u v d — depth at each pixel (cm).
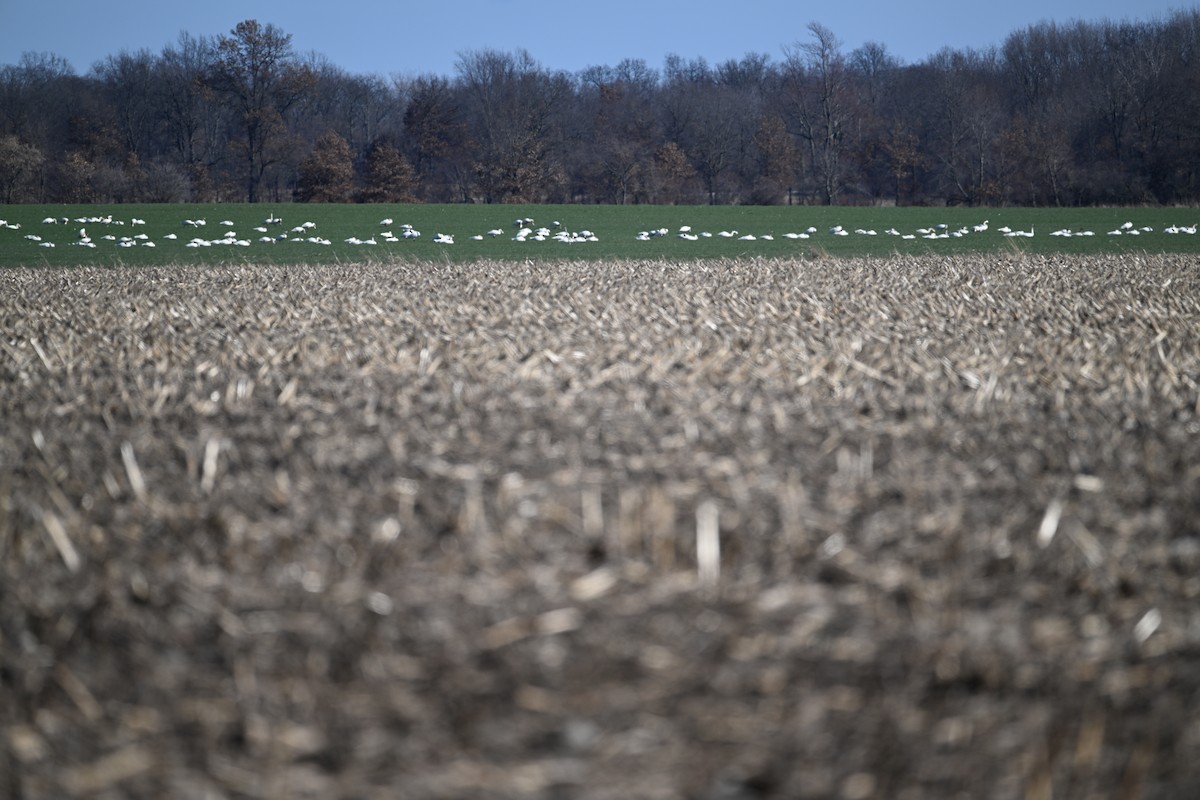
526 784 1230
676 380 3072
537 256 10538
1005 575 1697
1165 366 3319
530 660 1448
